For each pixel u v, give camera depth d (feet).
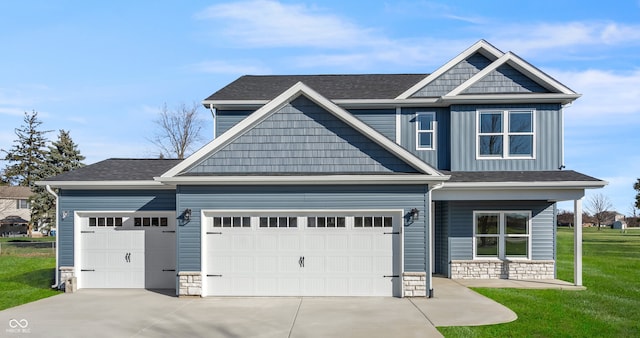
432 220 62.39
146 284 51.70
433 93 60.70
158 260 51.80
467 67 60.90
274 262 47.32
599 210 277.44
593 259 87.86
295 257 47.32
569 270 69.26
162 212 51.83
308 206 47.14
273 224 47.57
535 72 57.06
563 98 56.13
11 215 192.95
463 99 56.90
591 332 33.83
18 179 180.96
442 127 59.93
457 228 58.34
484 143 57.82
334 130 48.32
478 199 52.29
